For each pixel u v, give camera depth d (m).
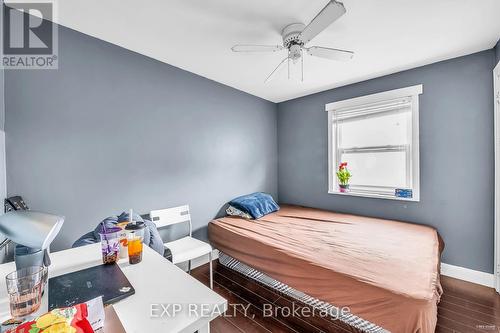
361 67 2.43
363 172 2.90
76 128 1.81
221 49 2.08
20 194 1.56
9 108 1.53
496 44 1.96
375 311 1.25
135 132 2.14
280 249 1.81
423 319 1.11
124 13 1.59
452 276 2.26
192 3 1.50
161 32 1.82
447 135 2.27
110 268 0.95
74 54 1.79
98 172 1.92
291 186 3.62
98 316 0.63
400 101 2.57
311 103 3.33
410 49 2.06
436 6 1.50
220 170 2.90
